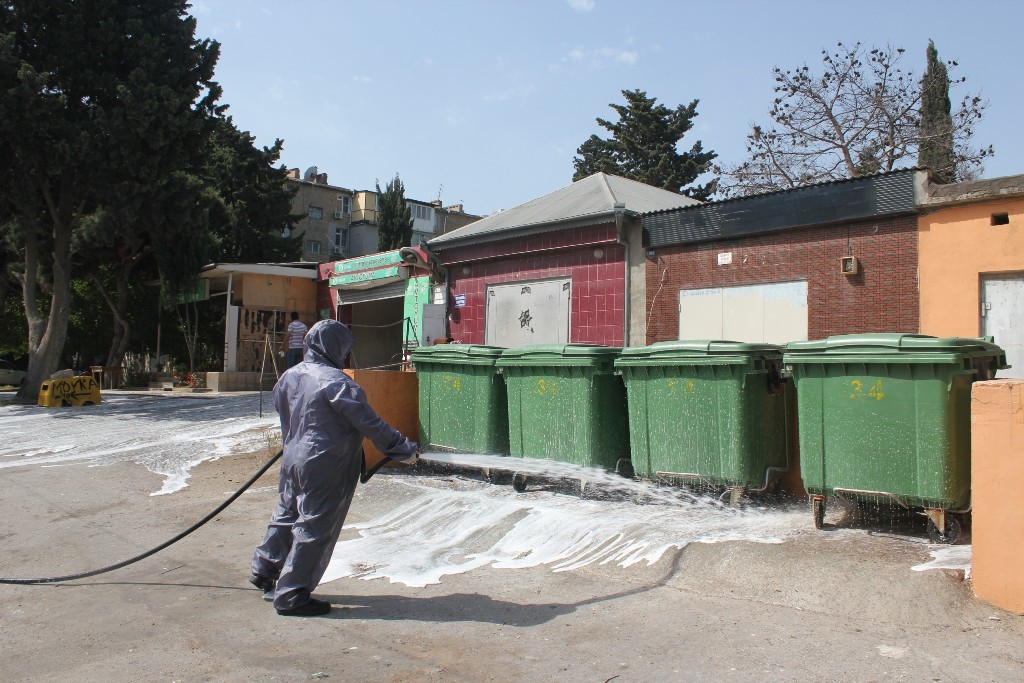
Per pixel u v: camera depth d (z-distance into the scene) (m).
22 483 9.41
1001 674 3.53
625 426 7.31
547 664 3.88
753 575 4.84
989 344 5.44
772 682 3.54
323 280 24.38
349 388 4.76
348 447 4.79
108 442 12.72
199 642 4.32
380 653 4.09
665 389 6.55
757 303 10.77
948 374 4.98
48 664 4.08
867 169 26.48
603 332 12.74
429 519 6.79
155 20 19.45
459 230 16.05
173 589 5.32
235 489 8.70
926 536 5.31
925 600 4.27
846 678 3.55
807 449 5.54
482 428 7.88
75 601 5.15
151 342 29.28
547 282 13.77
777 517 6.05
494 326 14.73
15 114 17.09
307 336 5.12
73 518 7.62
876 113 26.50
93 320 28.67
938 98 26.28
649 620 4.43
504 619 4.55
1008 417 4.17
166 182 20.25
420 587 5.20
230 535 6.72
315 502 4.72
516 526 6.26
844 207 9.84
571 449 7.17
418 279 19.73
